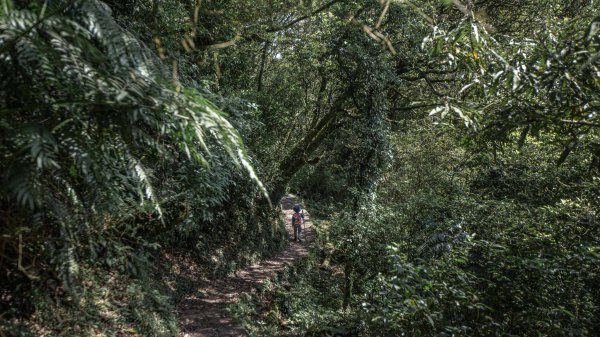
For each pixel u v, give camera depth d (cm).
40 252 358
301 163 1412
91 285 507
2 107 212
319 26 1168
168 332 596
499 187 986
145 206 458
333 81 1354
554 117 298
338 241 1030
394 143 1270
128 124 239
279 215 1545
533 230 537
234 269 1052
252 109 827
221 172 613
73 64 221
